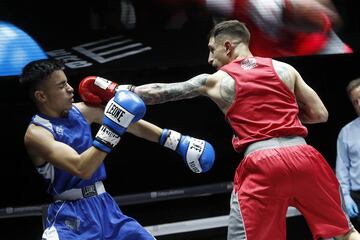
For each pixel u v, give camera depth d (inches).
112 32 207.5
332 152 251.3
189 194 220.2
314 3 223.3
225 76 128.1
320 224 123.2
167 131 133.9
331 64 235.6
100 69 192.2
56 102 121.4
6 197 220.1
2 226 218.2
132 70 195.6
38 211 203.8
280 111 124.6
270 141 121.9
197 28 213.5
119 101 115.1
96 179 124.3
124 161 235.5
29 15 199.5
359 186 187.3
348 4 224.7
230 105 126.3
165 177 239.9
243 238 121.0
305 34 217.2
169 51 204.7
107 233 122.4
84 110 130.5
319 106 131.1
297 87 131.0
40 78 120.2
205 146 132.9
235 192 125.2
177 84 131.0
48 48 196.4
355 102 186.2
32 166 221.1
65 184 121.9
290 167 119.0
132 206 228.8
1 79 187.6
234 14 215.5
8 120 213.6
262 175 119.6
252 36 211.9
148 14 210.5
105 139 113.9
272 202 119.9
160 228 206.2
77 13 204.5
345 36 221.3
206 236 215.3
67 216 120.2
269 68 128.0
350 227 124.4
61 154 115.2
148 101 130.7
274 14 218.1
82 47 199.8
